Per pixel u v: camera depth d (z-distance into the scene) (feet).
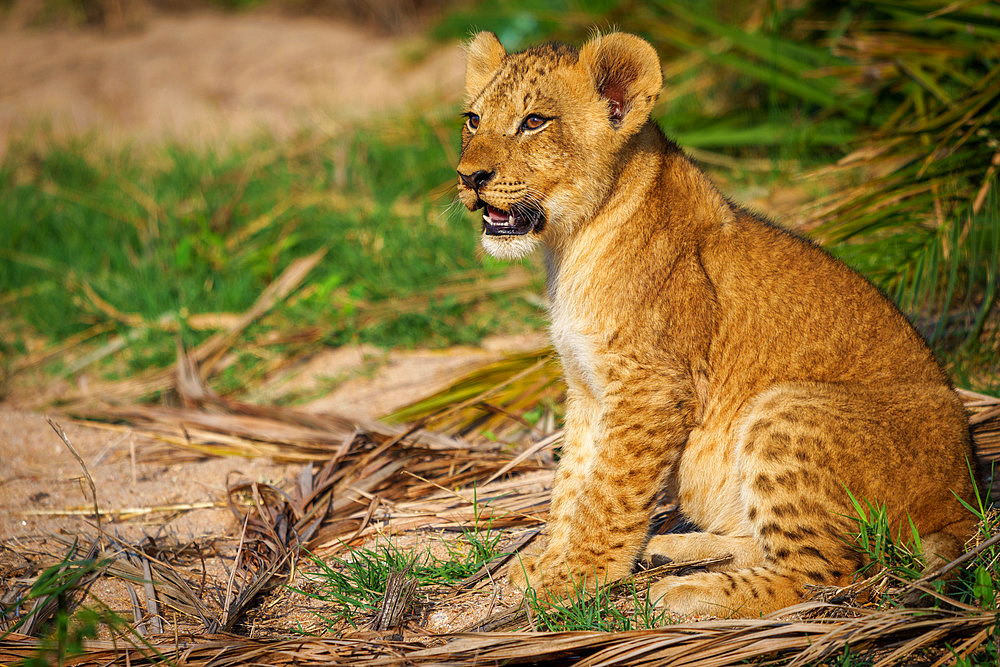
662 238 22.72
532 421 30.76
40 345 43.19
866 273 32.35
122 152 64.39
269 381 38.50
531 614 20.30
